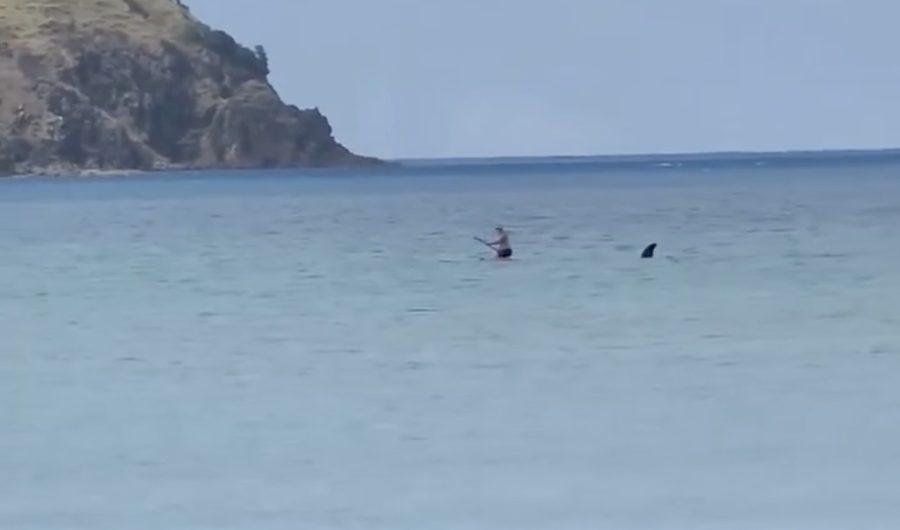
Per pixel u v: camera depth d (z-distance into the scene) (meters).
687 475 66.44
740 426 76.12
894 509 60.75
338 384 90.38
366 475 67.44
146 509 62.50
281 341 109.00
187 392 88.19
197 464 69.88
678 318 119.25
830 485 64.31
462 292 141.88
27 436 76.25
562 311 125.12
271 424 78.50
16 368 97.62
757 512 60.66
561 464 68.81
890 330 110.38
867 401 82.06
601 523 59.69
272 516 61.16
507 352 102.25
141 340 110.62
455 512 61.44
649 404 82.31
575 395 85.50
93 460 71.00
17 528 59.84
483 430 76.25
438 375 93.06
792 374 91.25
